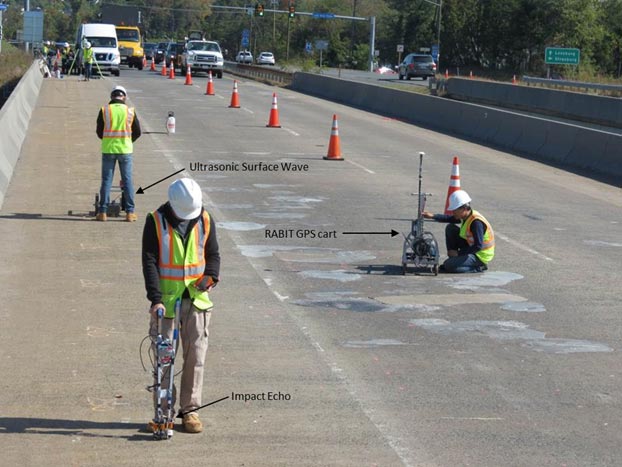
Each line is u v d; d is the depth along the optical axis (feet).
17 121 179.93
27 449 48.55
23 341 66.90
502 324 74.54
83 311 74.64
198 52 445.78
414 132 234.58
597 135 178.91
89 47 368.27
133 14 514.27
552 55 482.69
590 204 138.31
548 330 73.26
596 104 278.46
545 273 92.79
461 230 93.56
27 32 506.07
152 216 49.06
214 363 63.26
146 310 75.36
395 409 55.72
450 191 116.47
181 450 48.85
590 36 639.76
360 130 231.50
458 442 50.93
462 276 91.09
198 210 49.16
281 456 48.44
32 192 127.44
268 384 59.47
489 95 349.41
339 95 335.88
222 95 321.11
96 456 47.83
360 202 129.70
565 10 637.30
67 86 318.86
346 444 50.24
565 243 108.06
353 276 89.56
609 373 63.31
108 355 64.18
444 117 249.55
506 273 92.48
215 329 71.10
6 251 94.38
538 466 47.98
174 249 49.06
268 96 331.77
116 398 56.29
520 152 202.69
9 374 60.13
